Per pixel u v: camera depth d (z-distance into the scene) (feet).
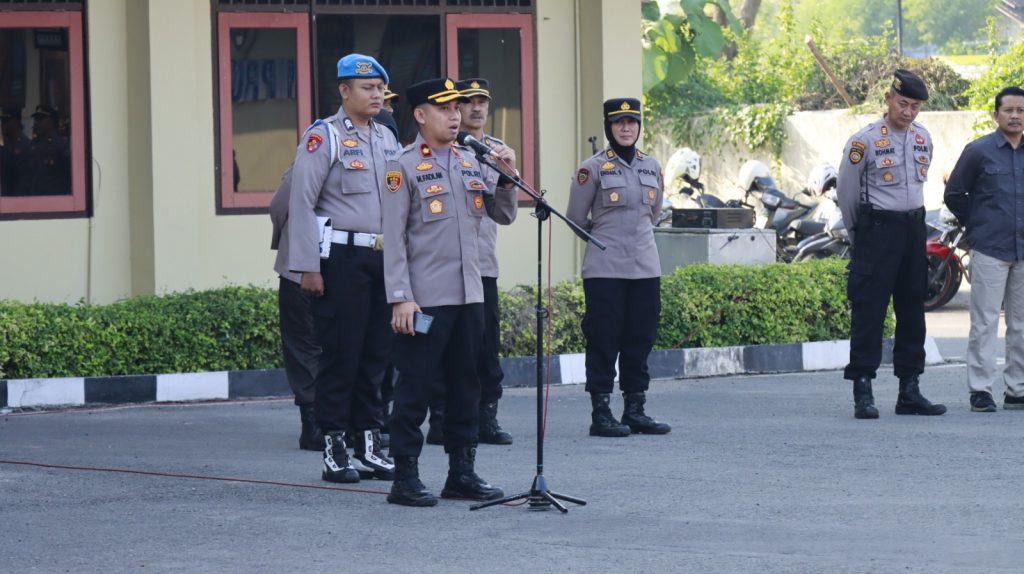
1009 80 93.76
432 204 33.24
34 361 49.19
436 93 33.22
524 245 61.67
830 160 104.88
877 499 34.37
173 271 56.18
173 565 28.94
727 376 56.29
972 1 245.86
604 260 43.80
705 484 36.29
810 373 57.11
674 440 42.75
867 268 45.78
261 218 58.29
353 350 37.01
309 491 35.99
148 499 35.14
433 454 41.16
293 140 58.75
